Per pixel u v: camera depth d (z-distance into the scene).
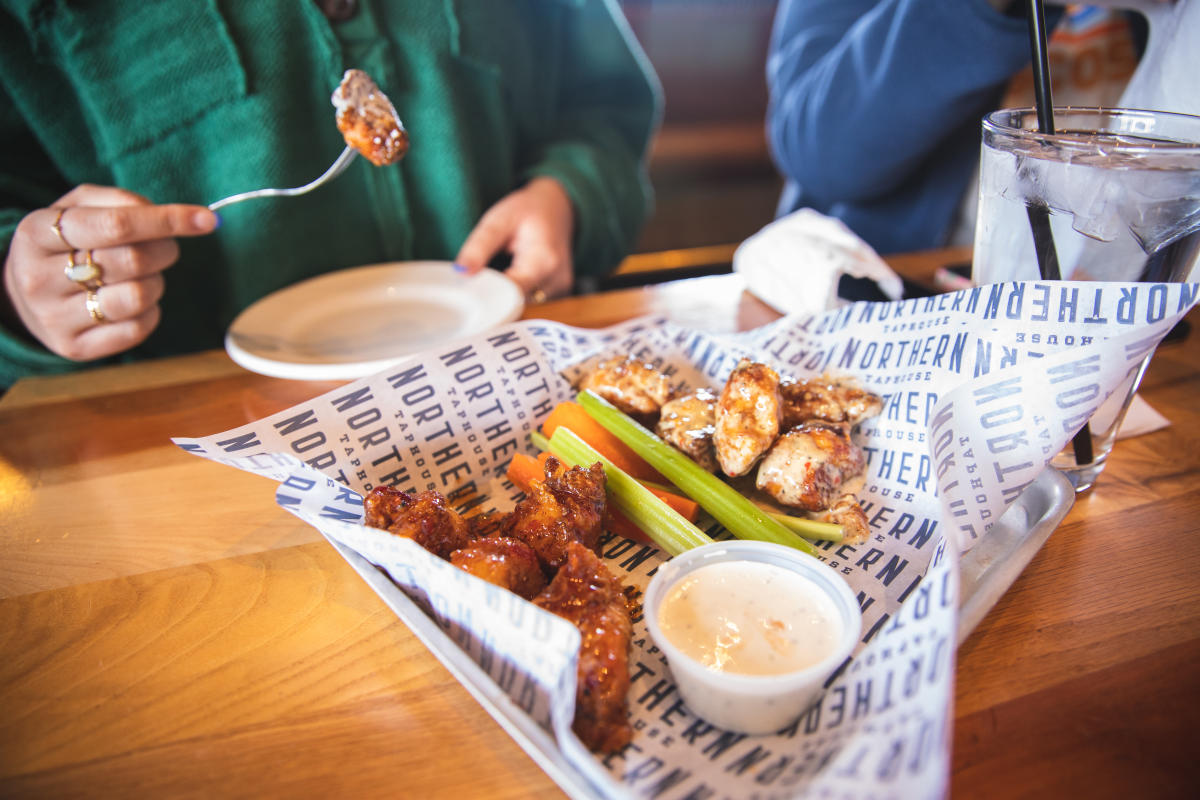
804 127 0.78
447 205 0.67
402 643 0.32
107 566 0.36
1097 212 0.33
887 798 0.23
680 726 0.29
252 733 0.29
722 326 0.55
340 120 0.45
